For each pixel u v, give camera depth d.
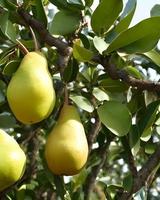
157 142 1.02
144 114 0.84
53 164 0.75
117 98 0.91
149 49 0.80
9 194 1.00
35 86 0.71
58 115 0.86
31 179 1.07
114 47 0.79
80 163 0.75
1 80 0.93
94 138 1.01
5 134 0.74
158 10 0.93
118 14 0.84
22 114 0.72
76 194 1.07
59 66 0.85
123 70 0.80
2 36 0.88
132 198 0.86
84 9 0.88
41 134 1.17
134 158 0.89
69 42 0.88
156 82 0.79
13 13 0.87
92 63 0.92
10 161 0.72
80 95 0.88
